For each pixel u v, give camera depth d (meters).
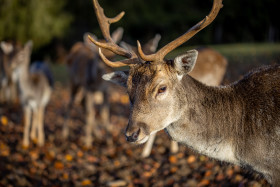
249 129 5.64
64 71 29.50
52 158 10.46
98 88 12.60
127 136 5.33
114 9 42.12
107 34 6.12
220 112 5.77
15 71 13.02
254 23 27.75
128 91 5.55
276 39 27.47
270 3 25.78
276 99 5.61
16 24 33.41
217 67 10.03
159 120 5.46
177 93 5.54
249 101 5.76
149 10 43.09
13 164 9.88
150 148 9.98
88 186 8.73
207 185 7.91
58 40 39.66
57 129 14.08
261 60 14.68
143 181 8.65
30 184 8.83
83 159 10.46
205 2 43.00
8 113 16.22
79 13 42.25
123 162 9.87
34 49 35.75
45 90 13.20
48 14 34.31
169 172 8.75
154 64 5.49
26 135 11.94
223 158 5.86
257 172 5.80
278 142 5.47
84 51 13.48
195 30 5.49
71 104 13.22
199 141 5.74
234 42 31.14
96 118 14.92
